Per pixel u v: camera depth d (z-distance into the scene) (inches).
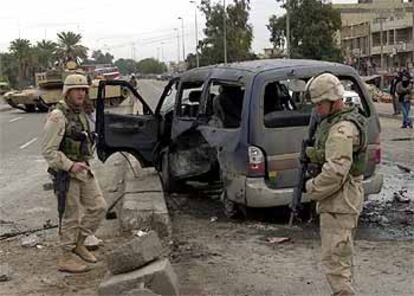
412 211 352.2
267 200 318.0
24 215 380.8
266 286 239.0
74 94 247.4
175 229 329.7
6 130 1048.8
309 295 228.1
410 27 3161.9
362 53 3567.9
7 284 245.6
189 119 382.3
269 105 328.8
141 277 217.8
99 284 237.5
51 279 249.3
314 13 2316.7
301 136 321.1
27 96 1542.8
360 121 177.5
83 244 265.4
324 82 176.6
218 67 368.5
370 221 333.4
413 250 280.2
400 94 808.9
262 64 341.7
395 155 567.8
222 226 333.1
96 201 261.6
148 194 358.3
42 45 4079.7
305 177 191.6
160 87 2479.1
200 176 386.0
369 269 255.3
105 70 2091.5
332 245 180.9
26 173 552.4
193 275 254.1
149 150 414.9
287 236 308.2
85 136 253.3
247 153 319.9
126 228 314.7
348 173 177.5
